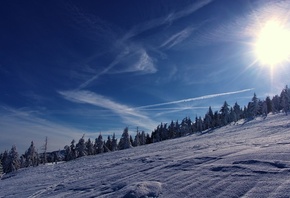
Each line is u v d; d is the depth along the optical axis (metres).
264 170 8.41
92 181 16.05
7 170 71.38
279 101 89.75
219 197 7.32
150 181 10.88
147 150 41.09
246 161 9.96
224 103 92.25
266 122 55.09
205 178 9.30
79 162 46.84
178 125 105.62
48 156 88.38
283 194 6.38
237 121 85.31
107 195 10.53
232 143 21.25
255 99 90.88
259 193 6.81
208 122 101.06
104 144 88.56
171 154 20.98
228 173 9.16
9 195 19.69
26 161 79.25
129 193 9.52
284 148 10.85
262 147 13.35
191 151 20.41
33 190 19.47
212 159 12.51
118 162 25.30
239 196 7.00
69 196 13.00
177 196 8.27
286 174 7.62
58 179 24.09
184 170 11.66
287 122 41.56
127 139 79.81
